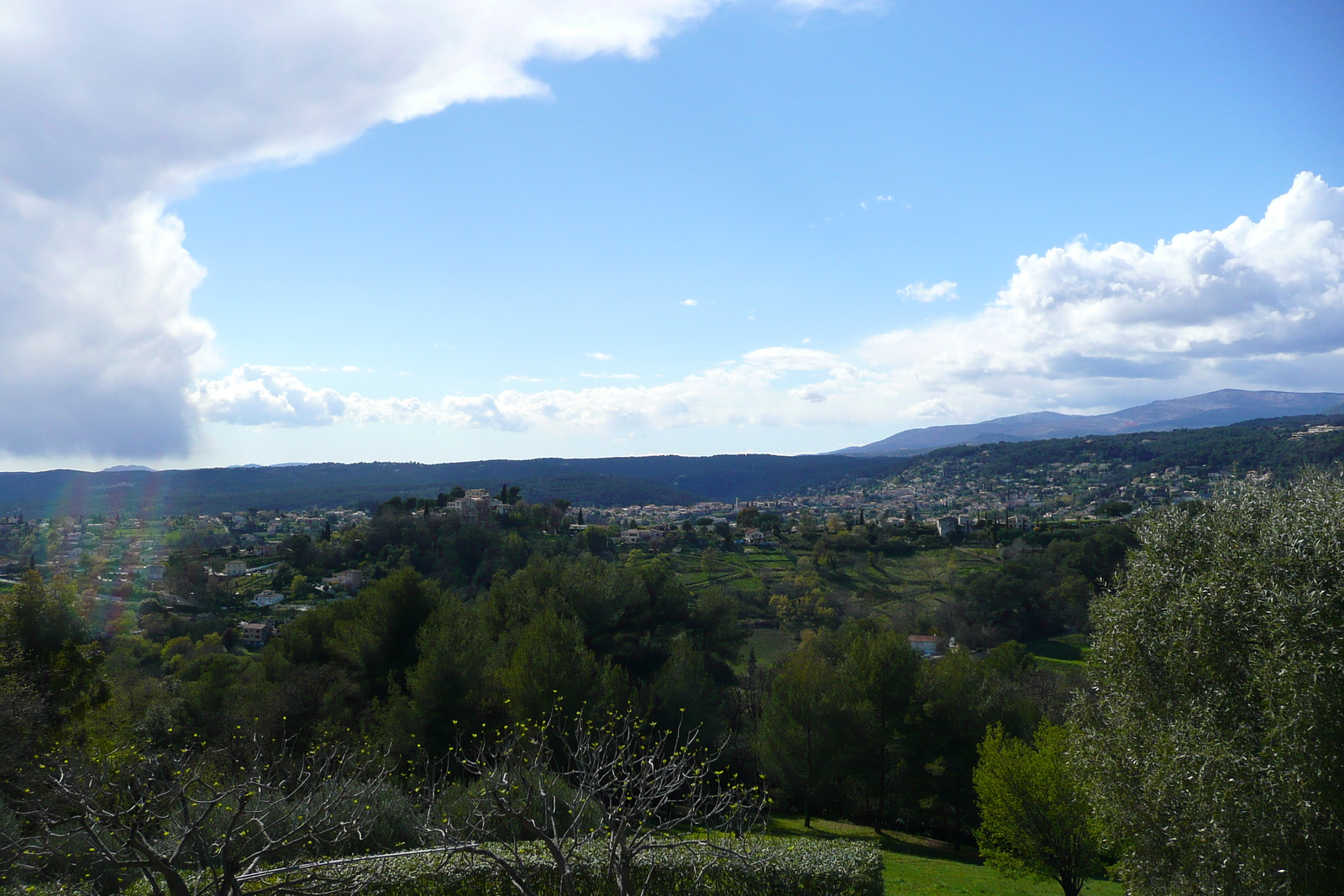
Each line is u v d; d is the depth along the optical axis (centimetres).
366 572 6794
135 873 899
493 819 1095
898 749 3225
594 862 1070
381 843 1099
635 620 4056
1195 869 1023
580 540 8844
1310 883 891
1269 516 1099
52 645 2288
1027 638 6112
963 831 3198
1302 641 937
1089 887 2470
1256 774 956
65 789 602
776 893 1127
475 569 6969
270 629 5519
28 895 793
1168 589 1170
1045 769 1991
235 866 622
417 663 2577
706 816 752
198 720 2808
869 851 1224
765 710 3238
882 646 3262
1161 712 1136
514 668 2470
